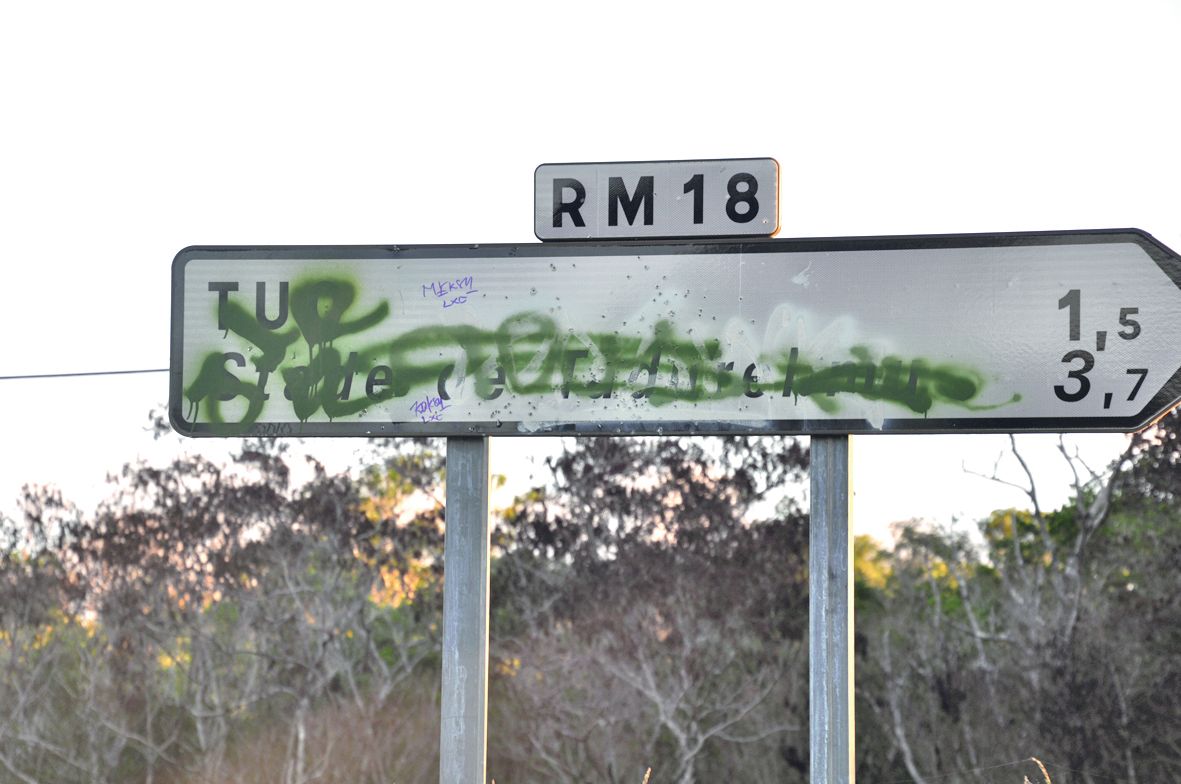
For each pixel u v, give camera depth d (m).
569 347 5.48
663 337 5.45
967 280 5.34
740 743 30.58
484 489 5.54
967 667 30.22
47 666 32.81
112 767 32.09
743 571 30.94
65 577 33.12
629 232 5.54
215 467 33.19
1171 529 29.34
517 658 31.00
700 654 30.72
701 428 5.41
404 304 5.55
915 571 31.55
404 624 32.28
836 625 5.34
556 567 31.52
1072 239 5.29
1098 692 28.97
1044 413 5.27
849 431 5.35
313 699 31.78
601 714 30.45
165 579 32.81
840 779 5.26
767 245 5.44
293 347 5.55
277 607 32.41
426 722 31.67
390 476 32.97
